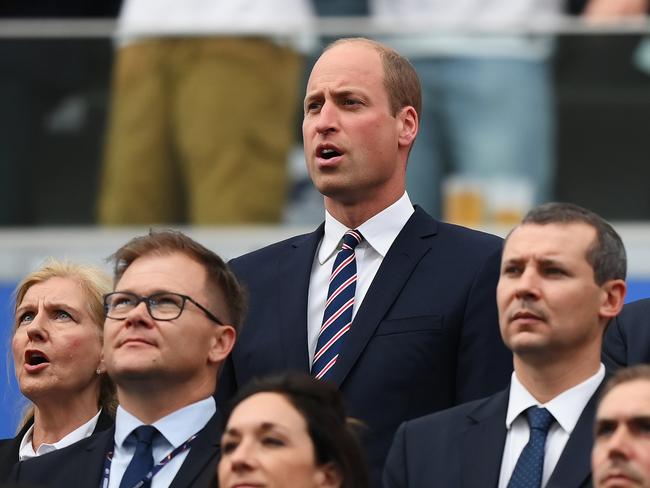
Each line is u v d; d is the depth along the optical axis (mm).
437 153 32312
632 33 33156
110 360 19844
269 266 21953
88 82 34281
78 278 22453
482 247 21375
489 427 19344
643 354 21359
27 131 34500
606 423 17672
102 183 34094
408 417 20562
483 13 34938
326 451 17953
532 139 32625
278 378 18375
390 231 21531
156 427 19797
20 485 17422
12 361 27328
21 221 34531
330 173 21281
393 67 21688
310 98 21594
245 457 17828
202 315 19969
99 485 19781
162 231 20688
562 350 19078
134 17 34375
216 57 33219
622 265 19453
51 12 38094
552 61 33000
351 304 21188
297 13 34438
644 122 33031
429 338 20766
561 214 19484
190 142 33250
